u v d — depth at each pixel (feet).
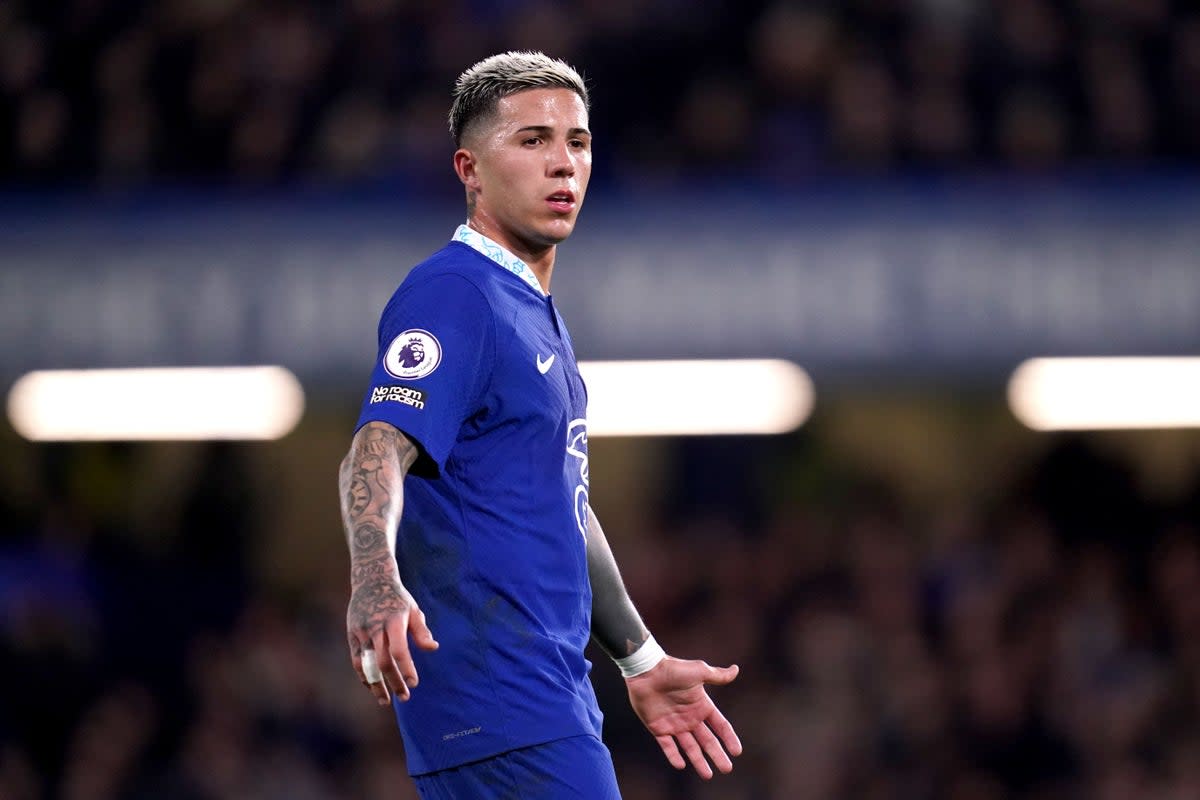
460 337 38.70
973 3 126.11
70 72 133.18
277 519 147.54
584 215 118.01
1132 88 124.06
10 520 141.28
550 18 128.77
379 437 37.27
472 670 39.19
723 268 115.96
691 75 127.65
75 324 119.14
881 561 127.44
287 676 123.34
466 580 39.19
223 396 125.29
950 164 121.70
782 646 122.01
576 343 115.85
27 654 126.82
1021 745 116.98
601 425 129.08
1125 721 117.50
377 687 33.91
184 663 130.72
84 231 119.96
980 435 146.82
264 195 120.37
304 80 129.90
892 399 144.15
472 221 41.83
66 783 122.42
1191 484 141.59
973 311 114.11
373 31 129.90
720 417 127.03
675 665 46.39
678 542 131.13
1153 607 125.39
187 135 130.93
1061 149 122.31
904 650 120.67
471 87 41.91
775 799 114.01
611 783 39.81
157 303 118.93
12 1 134.41
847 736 115.96
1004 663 120.16
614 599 46.03
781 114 124.77
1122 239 113.70
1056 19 125.80
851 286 115.03
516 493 39.55
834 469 145.59
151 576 137.69
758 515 144.25
